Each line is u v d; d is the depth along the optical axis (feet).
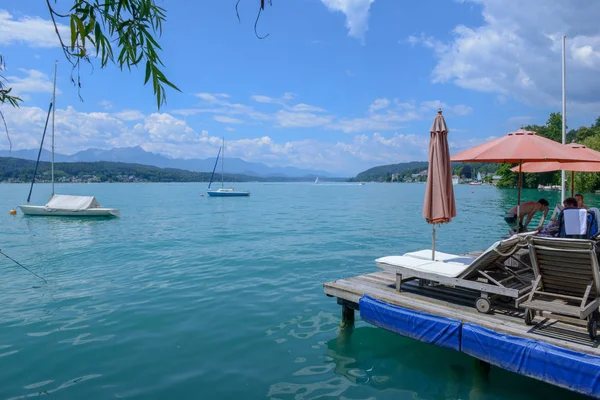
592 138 134.21
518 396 14.75
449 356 18.08
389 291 20.54
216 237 56.80
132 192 271.28
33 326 21.44
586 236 19.71
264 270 34.71
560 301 16.37
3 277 33.14
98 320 22.33
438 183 19.27
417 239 53.78
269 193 262.06
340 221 80.07
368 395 14.74
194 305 24.90
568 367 13.06
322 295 27.14
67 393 14.67
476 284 17.22
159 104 7.24
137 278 32.17
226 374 16.21
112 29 6.50
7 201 155.22
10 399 14.26
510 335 14.79
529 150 19.24
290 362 17.35
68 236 59.77
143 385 15.28
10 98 7.70
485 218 82.33
